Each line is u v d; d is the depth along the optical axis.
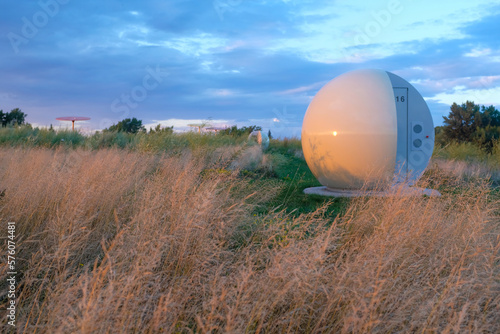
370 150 8.46
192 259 3.37
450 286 2.79
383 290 2.76
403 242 3.48
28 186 4.51
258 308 2.64
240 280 2.82
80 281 2.47
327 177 9.07
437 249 3.81
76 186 4.61
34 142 13.31
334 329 2.70
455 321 2.60
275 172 12.32
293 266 2.80
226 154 11.44
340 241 4.24
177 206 4.01
